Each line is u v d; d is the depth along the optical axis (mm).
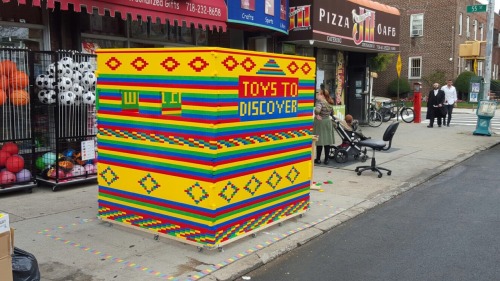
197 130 4965
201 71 4859
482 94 16188
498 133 16906
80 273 4508
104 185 5918
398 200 7840
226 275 4578
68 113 7859
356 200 7578
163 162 5297
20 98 7246
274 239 5605
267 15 11383
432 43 34125
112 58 5633
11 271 3324
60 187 7746
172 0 8648
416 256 5309
